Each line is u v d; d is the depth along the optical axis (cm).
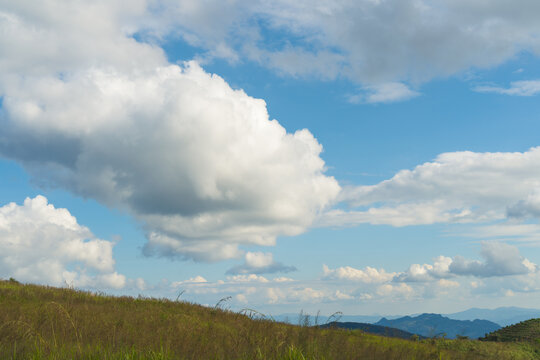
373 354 1008
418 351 1119
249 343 989
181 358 887
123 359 855
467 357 1212
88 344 965
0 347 886
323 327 1164
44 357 855
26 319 1177
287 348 927
